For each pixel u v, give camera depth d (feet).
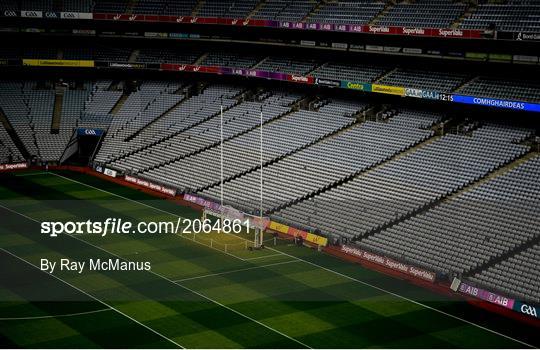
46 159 241.35
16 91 268.21
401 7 212.84
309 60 239.30
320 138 215.31
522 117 194.59
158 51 265.95
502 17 190.90
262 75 235.81
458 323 125.90
